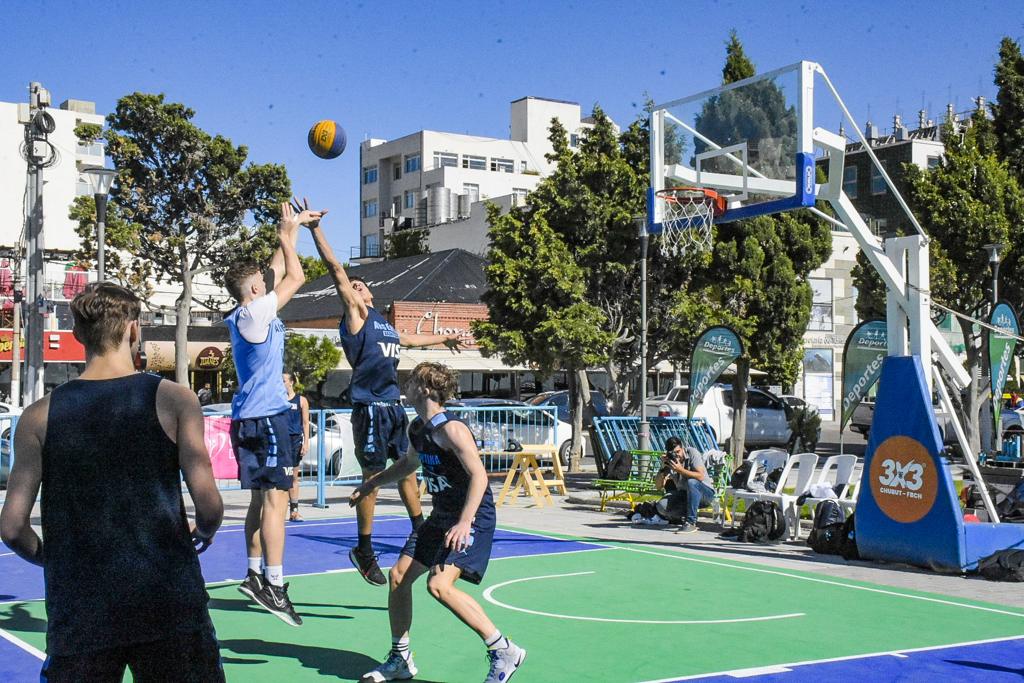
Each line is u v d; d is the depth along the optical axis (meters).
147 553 3.60
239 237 37.50
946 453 10.38
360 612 8.06
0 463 14.82
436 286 38.81
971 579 9.94
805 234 22.66
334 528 13.34
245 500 16.22
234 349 6.62
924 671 6.44
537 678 6.18
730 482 14.58
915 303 10.91
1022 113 24.02
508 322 20.30
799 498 12.68
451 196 70.12
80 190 55.59
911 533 10.45
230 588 8.98
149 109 35.47
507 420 17.78
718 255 21.97
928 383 10.71
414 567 5.95
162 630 3.59
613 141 21.28
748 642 7.16
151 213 36.28
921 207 23.05
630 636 7.32
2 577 9.55
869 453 11.02
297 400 14.00
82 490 3.58
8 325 36.97
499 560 10.78
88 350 3.78
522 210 21.05
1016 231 22.30
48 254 40.34
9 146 54.50
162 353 37.53
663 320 21.69
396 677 6.11
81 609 3.54
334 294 41.19
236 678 6.13
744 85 12.91
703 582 9.55
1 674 6.23
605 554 11.25
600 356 19.98
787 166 12.17
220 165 36.53
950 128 24.81
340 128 7.29
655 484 14.57
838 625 7.74
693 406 17.39
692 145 13.67
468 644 7.01
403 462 6.21
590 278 20.67
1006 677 6.32
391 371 7.36
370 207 82.19
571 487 19.27
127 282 36.53
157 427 3.66
